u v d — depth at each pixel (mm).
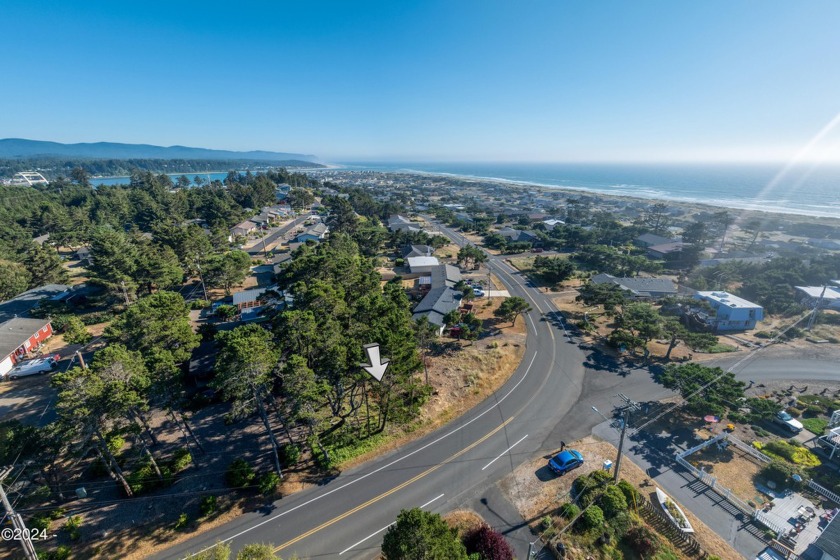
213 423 37938
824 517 26859
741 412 37375
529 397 41969
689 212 184625
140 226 121438
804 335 54906
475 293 74062
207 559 20172
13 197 140500
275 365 30734
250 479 30547
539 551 25062
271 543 26156
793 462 31469
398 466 32625
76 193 155875
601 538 25641
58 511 27734
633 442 34781
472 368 47469
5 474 23281
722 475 30906
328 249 77938
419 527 18688
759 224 117938
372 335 33406
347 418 37500
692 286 75438
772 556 24172
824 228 127000
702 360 49188
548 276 80875
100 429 26891
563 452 32281
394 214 168375
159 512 28391
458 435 36219
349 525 27375
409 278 86000
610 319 62719
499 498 29203
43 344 54000
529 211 185375
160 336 37500
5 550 25297
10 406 40844
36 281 73188
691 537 25516
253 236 126375
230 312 60719
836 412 35500
